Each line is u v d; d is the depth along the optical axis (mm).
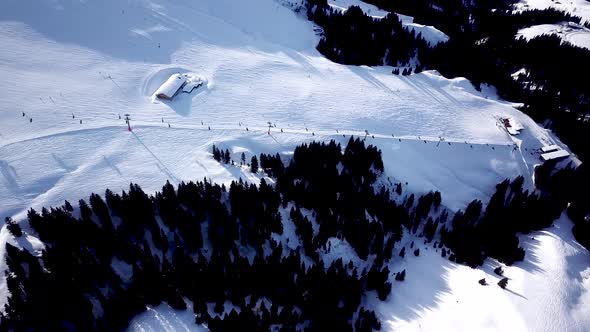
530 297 73812
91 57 119500
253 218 79375
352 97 122125
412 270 84688
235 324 62156
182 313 66312
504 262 86688
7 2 127750
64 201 77500
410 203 95750
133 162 88312
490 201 98625
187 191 77625
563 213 104312
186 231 72375
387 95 126125
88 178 82938
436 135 115000
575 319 71250
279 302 70562
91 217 74250
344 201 89125
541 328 66812
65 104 100812
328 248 81812
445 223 97938
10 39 117938
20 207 75500
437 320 69500
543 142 121500
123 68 117938
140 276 65375
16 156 85125
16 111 96125
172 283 68062
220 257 70500
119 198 75000
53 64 113812
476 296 74625
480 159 112062
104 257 68688
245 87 118750
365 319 68125
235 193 79188
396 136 111625
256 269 70375
